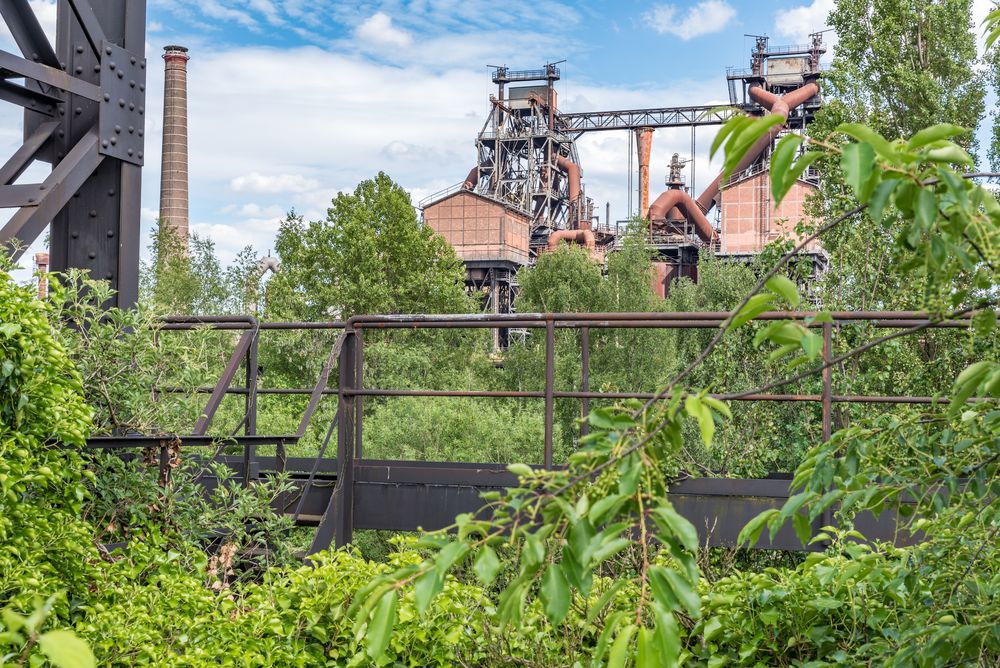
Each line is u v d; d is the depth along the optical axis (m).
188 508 4.86
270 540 5.47
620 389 22.52
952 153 1.51
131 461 4.69
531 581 1.54
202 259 28.00
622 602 3.93
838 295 11.09
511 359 24.94
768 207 49.97
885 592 3.72
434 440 17.61
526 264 58.59
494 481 6.01
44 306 3.47
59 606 3.29
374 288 29.12
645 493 1.54
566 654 3.99
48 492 3.64
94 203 5.09
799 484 2.51
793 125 58.94
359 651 4.11
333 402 16.91
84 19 4.79
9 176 4.71
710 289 21.55
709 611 3.90
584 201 65.62
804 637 3.91
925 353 10.63
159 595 3.88
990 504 2.44
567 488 1.57
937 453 2.57
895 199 1.58
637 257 29.36
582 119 65.69
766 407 9.73
